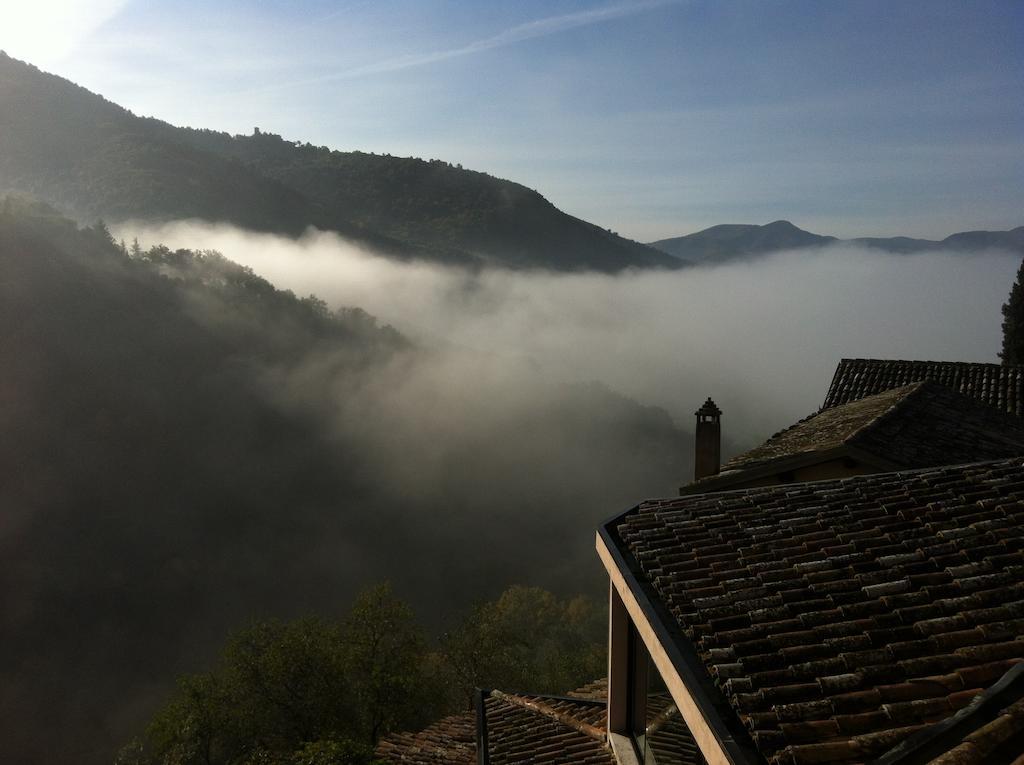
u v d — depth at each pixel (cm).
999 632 442
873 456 1037
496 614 3619
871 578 538
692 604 563
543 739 999
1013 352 3803
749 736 412
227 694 2586
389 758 1325
